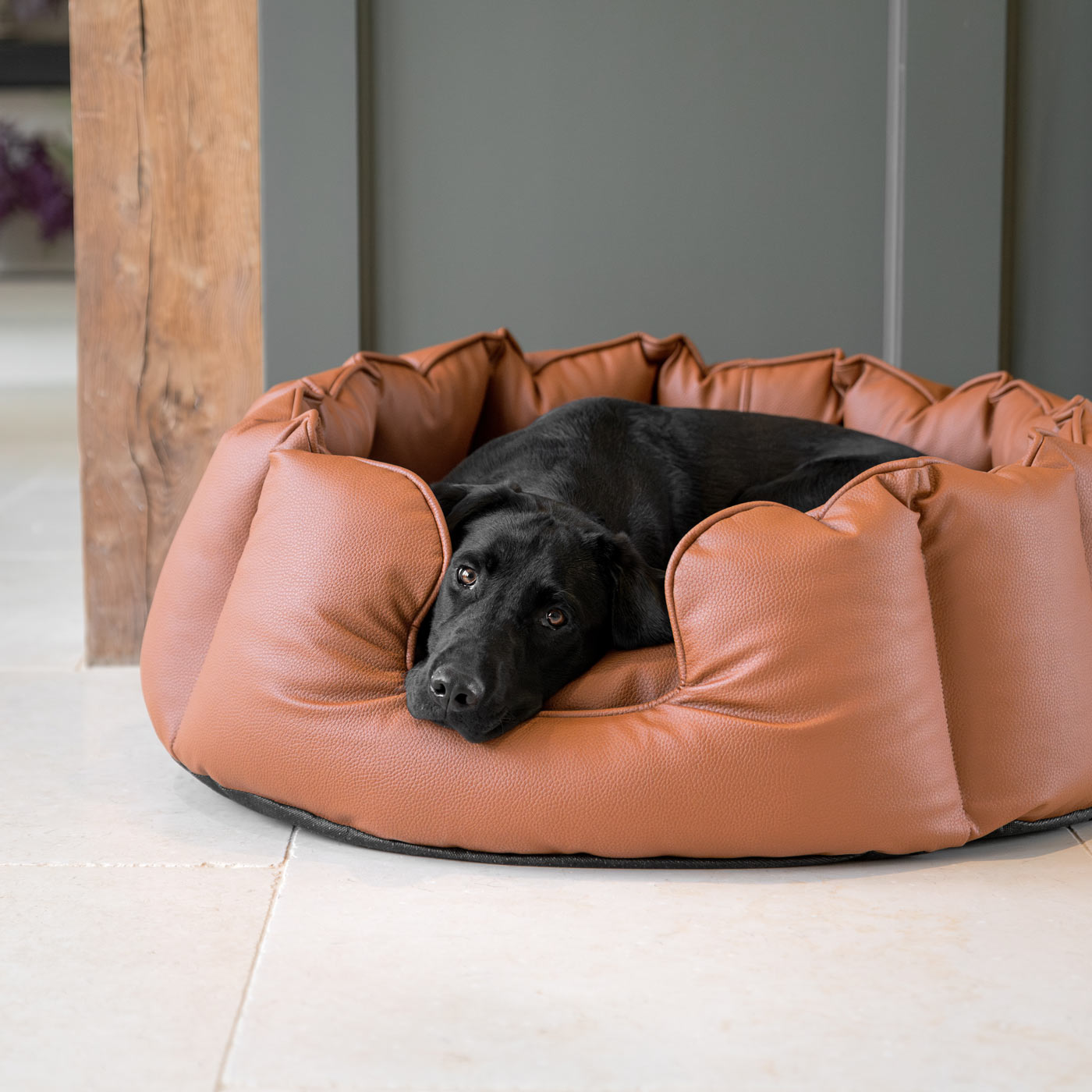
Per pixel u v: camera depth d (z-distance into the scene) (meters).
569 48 3.12
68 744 2.45
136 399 3.09
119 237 3.05
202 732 1.97
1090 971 1.55
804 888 1.80
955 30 3.06
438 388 2.77
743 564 1.80
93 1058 1.33
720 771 1.77
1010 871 1.86
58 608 3.68
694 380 3.05
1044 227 3.20
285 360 3.12
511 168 3.16
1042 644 1.92
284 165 3.04
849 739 1.77
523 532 1.99
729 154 3.17
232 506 2.13
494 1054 1.35
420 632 2.01
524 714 1.85
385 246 3.18
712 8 3.12
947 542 1.91
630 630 2.01
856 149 3.17
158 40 2.99
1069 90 3.14
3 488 5.99
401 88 3.12
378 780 1.83
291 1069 1.31
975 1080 1.31
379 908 1.72
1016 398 2.67
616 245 3.20
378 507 1.93
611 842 1.80
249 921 1.67
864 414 2.97
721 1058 1.35
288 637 1.90
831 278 3.22
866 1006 1.46
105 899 1.74
